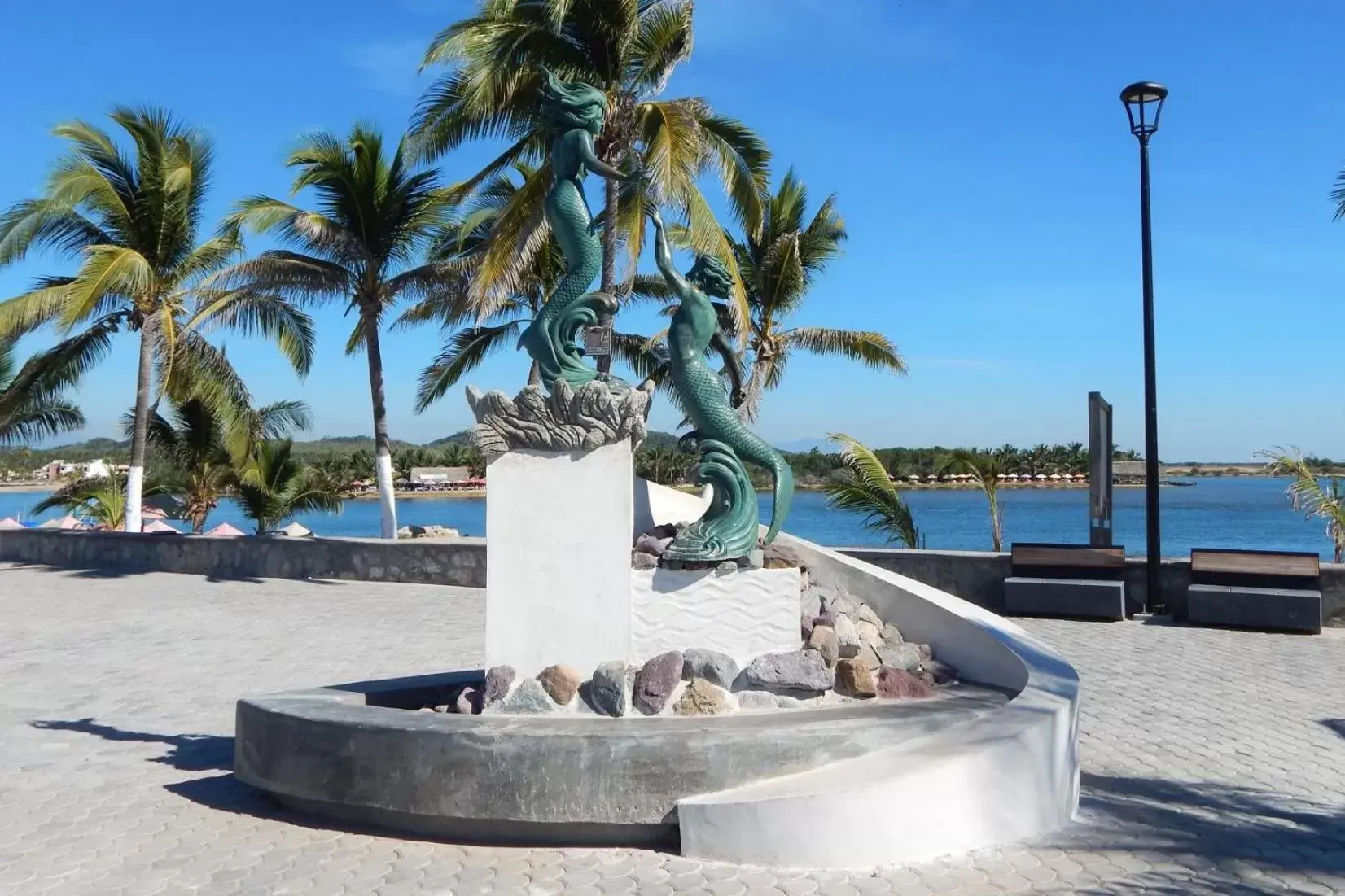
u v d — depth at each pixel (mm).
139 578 18688
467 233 21172
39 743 7684
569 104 6289
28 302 19359
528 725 5332
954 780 4965
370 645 11898
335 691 6445
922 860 4820
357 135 19234
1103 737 7398
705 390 6266
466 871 4812
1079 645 11195
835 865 4730
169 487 29625
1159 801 5871
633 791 5012
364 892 4598
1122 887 4508
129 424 24828
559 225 6312
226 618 14133
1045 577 13352
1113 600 12734
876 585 7395
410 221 19672
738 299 15867
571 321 6238
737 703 5805
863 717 5539
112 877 4895
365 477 63375
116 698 9281
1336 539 15812
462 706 5836
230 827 5594
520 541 5941
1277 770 6547
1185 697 8695
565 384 5824
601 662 5824
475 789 5098
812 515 62844
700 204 15695
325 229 18828
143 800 6176
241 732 5949
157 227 20594
